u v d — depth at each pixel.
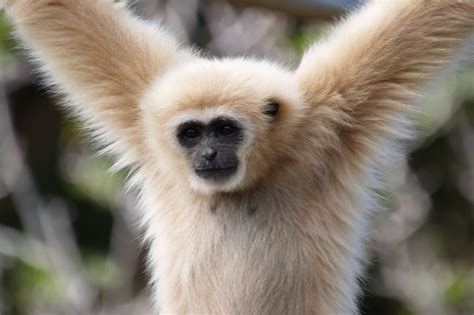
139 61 19.73
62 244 33.88
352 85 18.89
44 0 19.70
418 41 18.86
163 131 19.22
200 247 19.44
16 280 32.31
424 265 34.31
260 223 19.38
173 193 19.72
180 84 19.17
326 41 19.53
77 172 35.25
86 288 32.47
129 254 34.41
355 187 19.25
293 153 19.22
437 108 31.94
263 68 19.62
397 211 34.25
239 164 19.08
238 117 18.92
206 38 33.50
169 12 33.06
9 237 32.97
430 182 34.59
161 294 19.69
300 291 19.16
